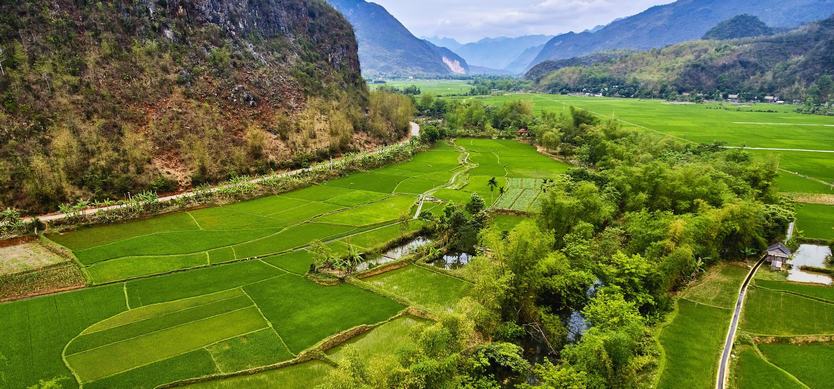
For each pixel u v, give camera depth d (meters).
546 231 74.12
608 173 107.94
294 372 50.22
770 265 78.31
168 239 86.38
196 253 80.69
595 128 166.62
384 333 57.97
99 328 57.56
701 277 73.62
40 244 81.25
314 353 52.69
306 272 74.25
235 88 153.12
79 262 75.19
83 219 91.38
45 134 106.00
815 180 126.56
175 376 48.84
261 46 182.38
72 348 53.28
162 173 115.94
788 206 96.12
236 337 56.12
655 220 75.62
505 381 49.59
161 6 152.50
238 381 48.62
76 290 67.06
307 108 171.88
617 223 86.50
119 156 111.88
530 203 109.25
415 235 92.19
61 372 49.06
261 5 194.50
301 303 64.69
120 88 126.88
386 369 40.88
